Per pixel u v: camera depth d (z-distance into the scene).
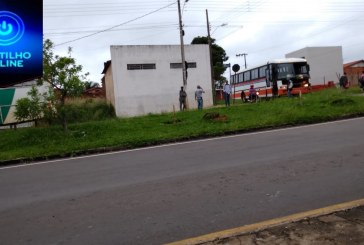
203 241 4.26
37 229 5.38
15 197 7.29
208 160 9.27
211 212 5.52
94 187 7.54
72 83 15.43
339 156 8.46
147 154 11.23
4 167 11.34
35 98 15.63
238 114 18.77
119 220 5.48
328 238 4.03
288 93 26.97
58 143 14.14
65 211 6.11
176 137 13.62
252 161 8.68
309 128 13.91
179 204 5.98
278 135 12.72
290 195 6.02
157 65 31.62
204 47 33.00
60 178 8.76
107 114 29.39
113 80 30.58
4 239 5.08
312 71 46.19
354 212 4.72
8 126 21.94
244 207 5.62
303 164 7.99
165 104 31.69
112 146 12.90
